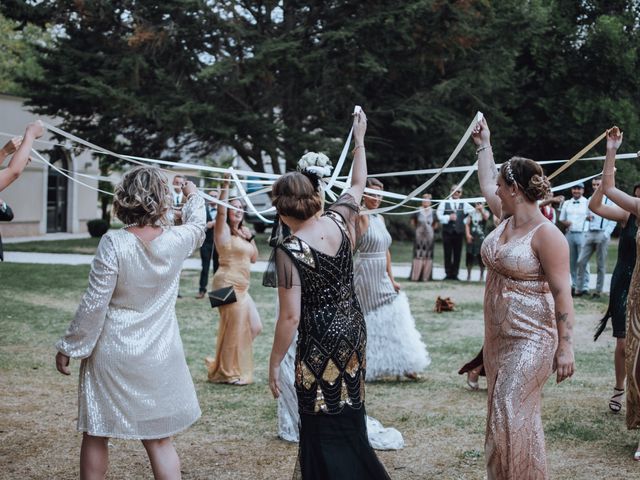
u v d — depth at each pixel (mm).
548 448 5297
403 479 4707
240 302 7301
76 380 7262
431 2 22359
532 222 3902
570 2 32656
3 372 7543
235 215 7371
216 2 22828
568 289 3760
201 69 23406
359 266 7195
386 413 6254
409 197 4699
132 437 3615
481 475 4773
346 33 22297
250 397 6777
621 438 5520
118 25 23312
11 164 3973
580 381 7344
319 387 3611
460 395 6848
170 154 25172
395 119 24719
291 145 23875
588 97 31125
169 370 3734
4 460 5004
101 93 21281
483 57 26203
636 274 5051
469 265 16328
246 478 4746
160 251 3717
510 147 32562
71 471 4820
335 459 3568
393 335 7199
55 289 14102
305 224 3707
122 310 3652
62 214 32125
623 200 4973
